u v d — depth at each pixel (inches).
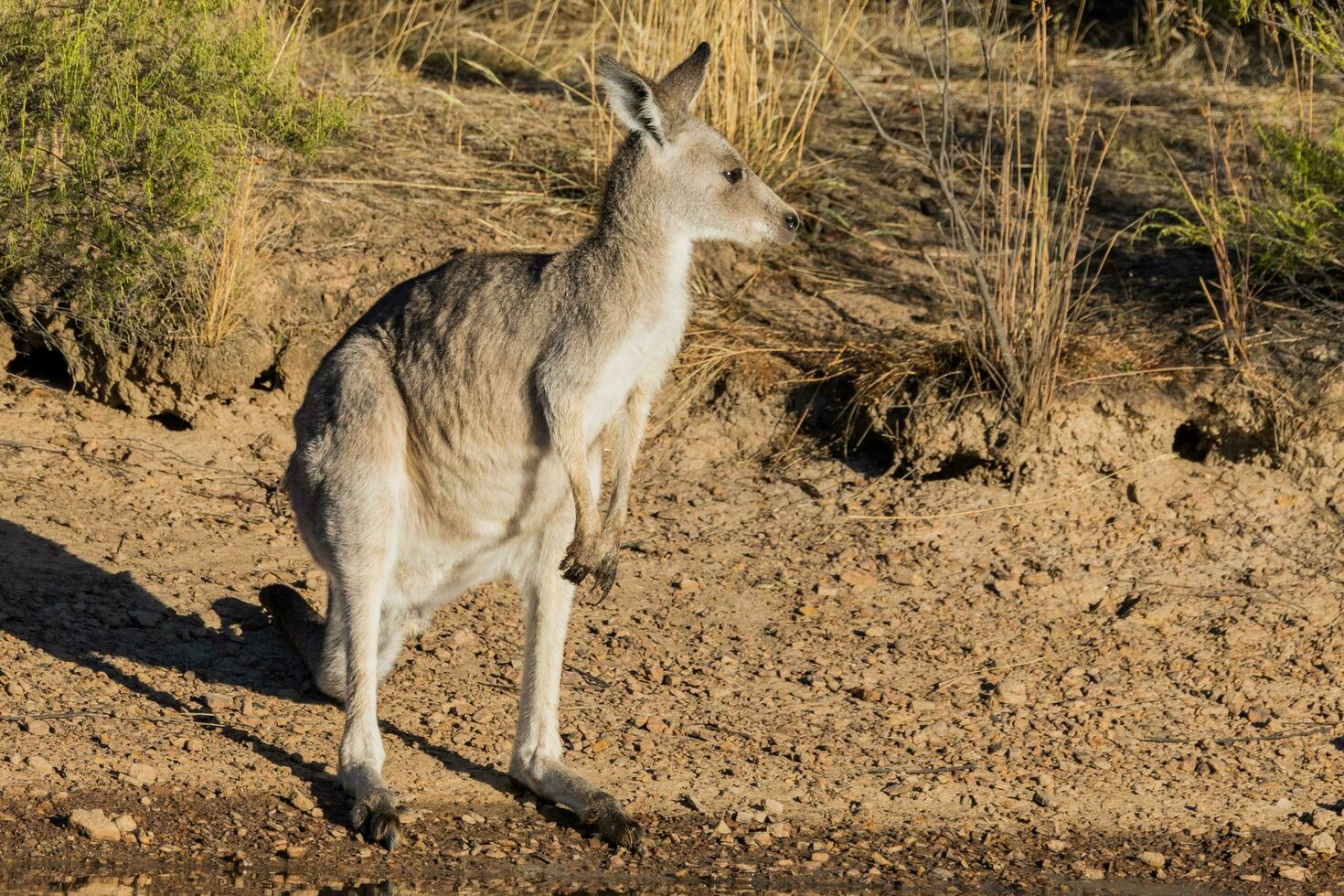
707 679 671.1
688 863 536.4
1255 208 880.3
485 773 592.4
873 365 848.9
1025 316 816.3
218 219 807.7
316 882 502.3
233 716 605.0
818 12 1146.7
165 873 499.2
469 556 583.2
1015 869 544.1
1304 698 669.9
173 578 695.7
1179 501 789.2
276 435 816.3
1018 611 730.2
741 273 929.5
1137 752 633.0
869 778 605.9
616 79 569.9
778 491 816.3
